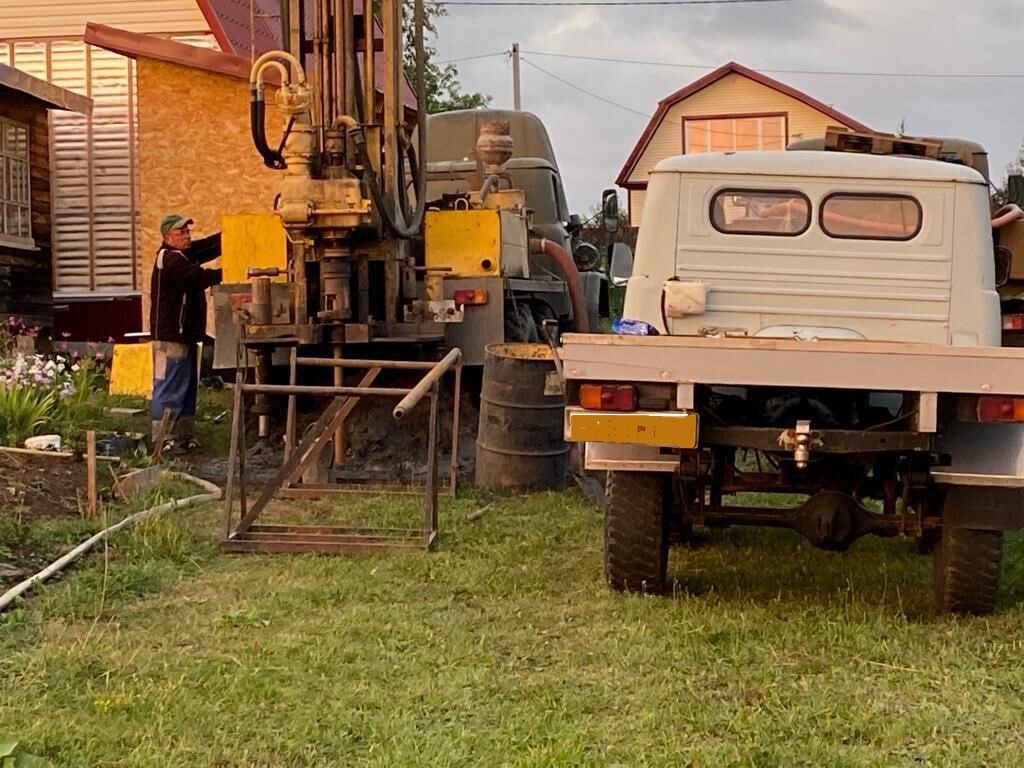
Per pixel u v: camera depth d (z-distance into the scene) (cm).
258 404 976
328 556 666
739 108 4144
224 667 477
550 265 1313
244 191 1541
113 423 1061
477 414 1017
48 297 1592
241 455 714
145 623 541
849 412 581
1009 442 539
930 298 637
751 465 855
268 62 891
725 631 533
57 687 455
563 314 1234
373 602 578
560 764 386
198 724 420
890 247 638
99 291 1725
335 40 923
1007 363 508
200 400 1183
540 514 776
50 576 606
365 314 948
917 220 638
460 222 1009
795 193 643
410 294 973
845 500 566
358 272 949
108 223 1727
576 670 483
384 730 416
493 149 1136
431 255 1009
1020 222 758
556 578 625
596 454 563
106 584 588
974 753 403
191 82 1543
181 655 493
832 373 516
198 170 1545
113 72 1725
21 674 467
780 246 643
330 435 773
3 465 800
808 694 457
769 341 519
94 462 742
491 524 744
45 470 812
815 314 642
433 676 473
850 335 639
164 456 958
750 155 652
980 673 481
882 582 638
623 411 527
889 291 639
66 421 990
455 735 414
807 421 538
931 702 451
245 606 564
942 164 645
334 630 529
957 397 523
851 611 568
